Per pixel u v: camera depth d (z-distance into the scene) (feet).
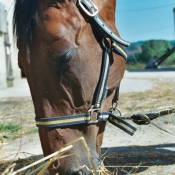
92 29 8.48
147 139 17.15
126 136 17.92
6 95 36.78
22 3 8.06
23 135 18.80
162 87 39.42
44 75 7.88
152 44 186.70
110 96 9.54
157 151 15.12
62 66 7.79
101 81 8.58
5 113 25.62
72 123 8.06
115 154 14.76
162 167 13.03
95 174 7.64
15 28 8.16
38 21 7.89
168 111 12.71
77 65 8.04
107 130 19.47
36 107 8.08
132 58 182.19
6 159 14.26
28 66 7.99
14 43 8.43
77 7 8.33
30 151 15.78
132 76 60.70
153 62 96.89
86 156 8.02
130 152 15.05
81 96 8.13
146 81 48.85
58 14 8.07
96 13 8.52
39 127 8.04
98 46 8.58
